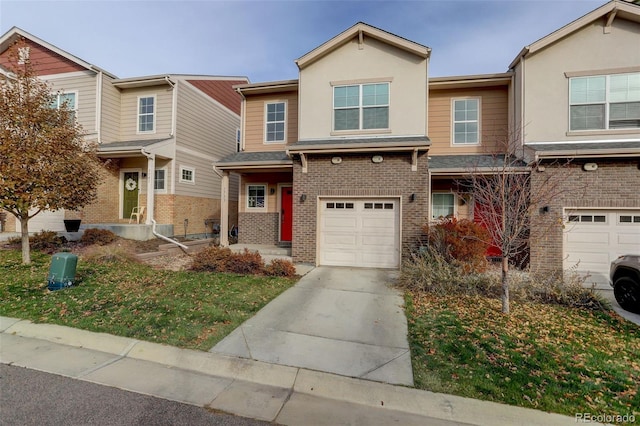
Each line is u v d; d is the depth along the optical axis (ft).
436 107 36.76
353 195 30.14
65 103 30.58
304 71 34.19
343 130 33.12
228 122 56.95
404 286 22.84
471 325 15.80
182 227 45.19
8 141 24.17
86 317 15.66
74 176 26.99
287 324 15.76
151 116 44.52
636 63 29.09
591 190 26.50
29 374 11.12
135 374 11.35
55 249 31.32
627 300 19.07
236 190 57.82
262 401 9.99
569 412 9.41
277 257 33.19
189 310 16.88
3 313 16.07
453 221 25.63
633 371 11.77
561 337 14.67
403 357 12.53
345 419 9.18
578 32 30.19
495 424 9.08
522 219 17.71
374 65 32.65
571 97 30.32
